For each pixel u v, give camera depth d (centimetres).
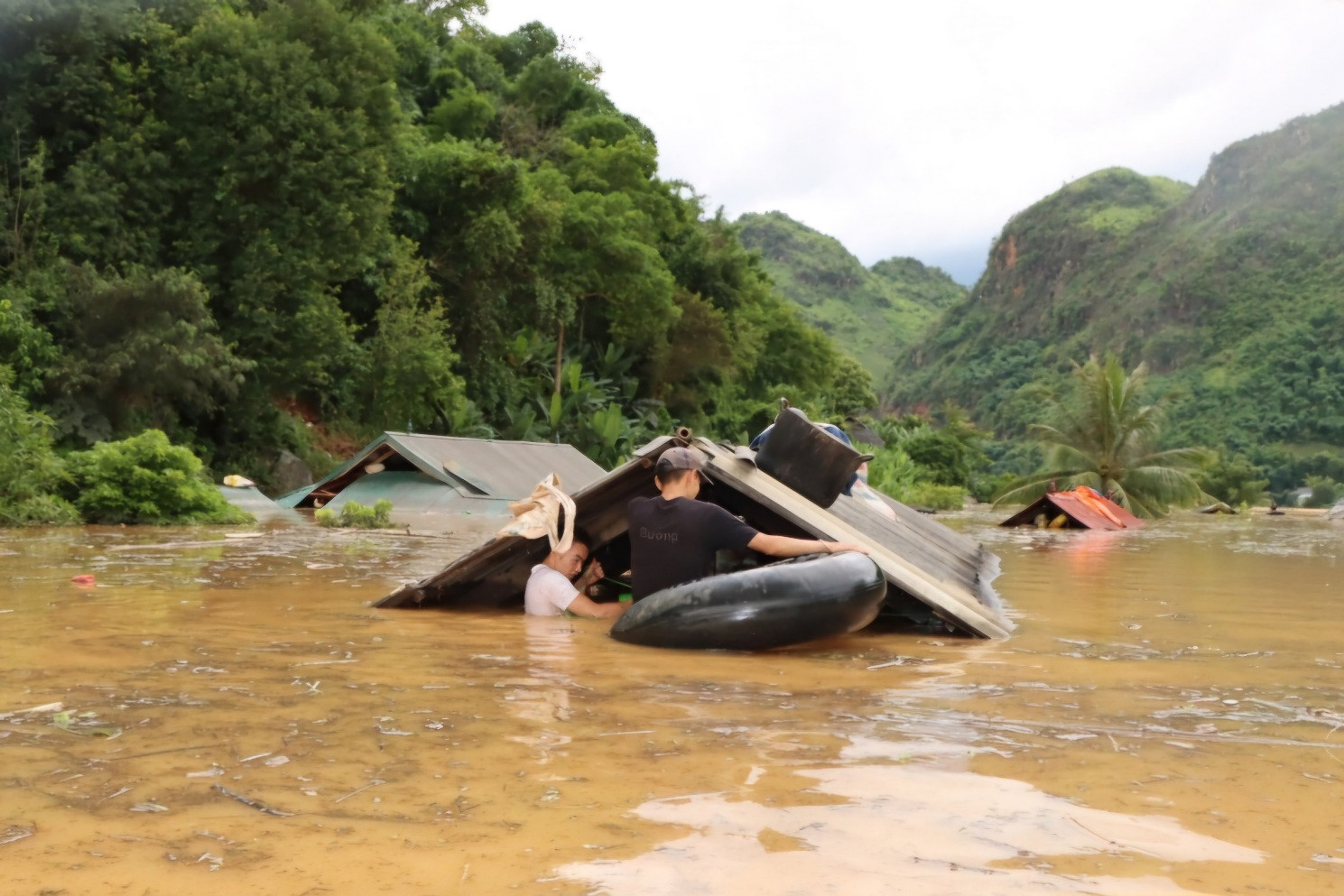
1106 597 716
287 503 1858
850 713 318
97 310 2006
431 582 558
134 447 1326
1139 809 224
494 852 195
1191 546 1467
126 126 2225
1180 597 716
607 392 4028
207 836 203
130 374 1995
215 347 2111
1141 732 298
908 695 350
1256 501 7156
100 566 770
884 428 7494
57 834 204
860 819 214
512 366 3759
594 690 348
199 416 2311
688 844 199
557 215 3553
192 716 301
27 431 1369
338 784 236
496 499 1720
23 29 2102
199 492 1366
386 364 2809
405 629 487
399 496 1752
